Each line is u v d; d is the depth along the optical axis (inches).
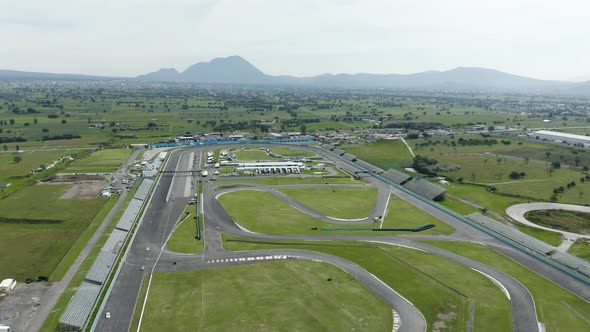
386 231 4468.5
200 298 3051.2
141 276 3383.4
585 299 3115.2
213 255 3804.1
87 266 3521.2
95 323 2701.8
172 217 4837.6
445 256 3838.6
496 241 4205.2
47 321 2736.2
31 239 4082.2
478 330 2704.2
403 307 2974.9
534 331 2699.3
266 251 3909.9
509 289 3240.7
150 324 2723.9
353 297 3095.5
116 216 4773.6
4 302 2942.9
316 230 4473.4
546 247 3917.3
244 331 2659.9
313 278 3383.4
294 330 2677.2
